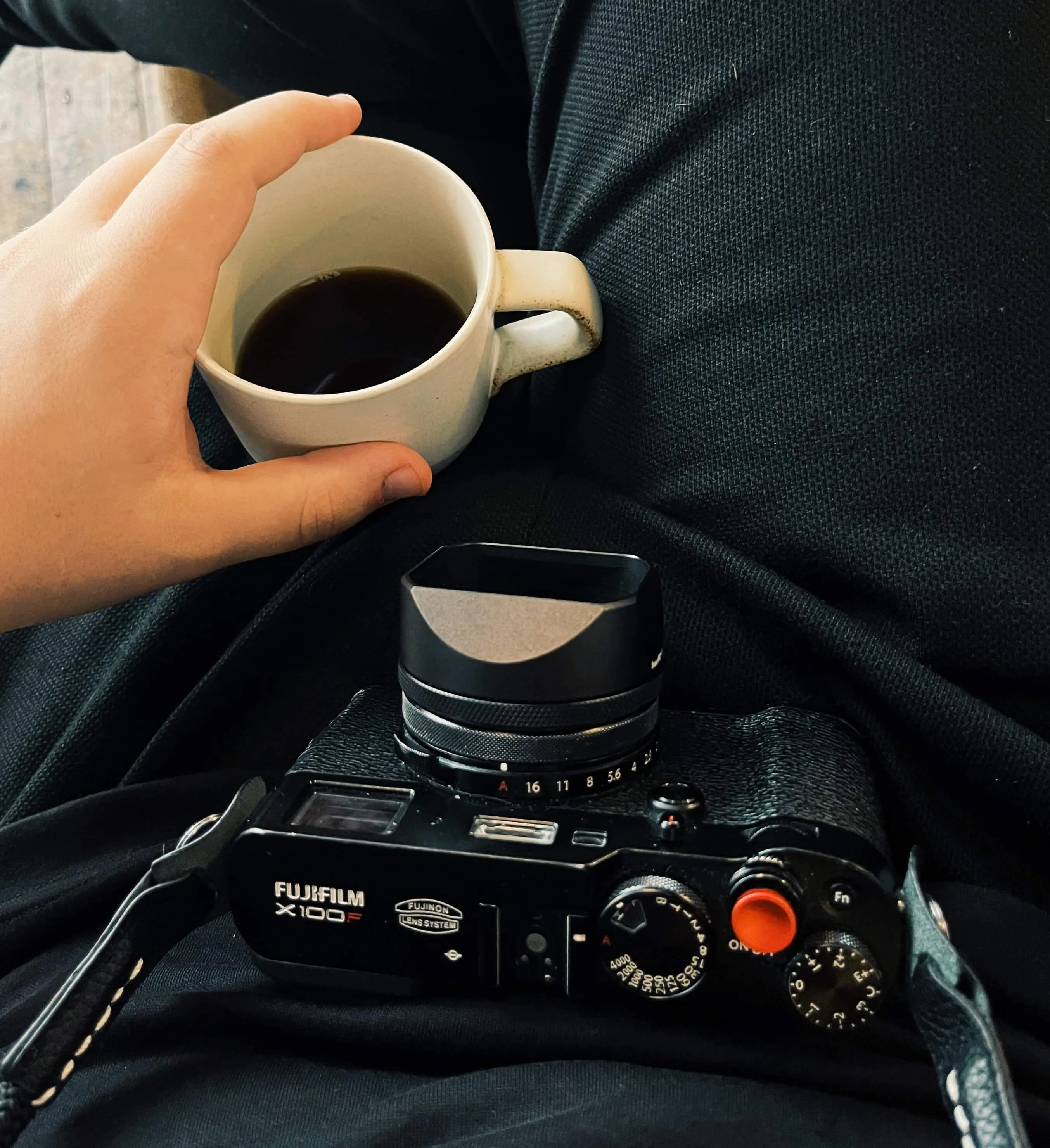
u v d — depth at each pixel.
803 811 0.44
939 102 0.47
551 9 0.56
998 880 0.52
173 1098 0.45
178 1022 0.49
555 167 0.60
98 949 0.44
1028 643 0.49
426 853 0.45
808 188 0.49
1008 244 0.47
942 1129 0.42
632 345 0.56
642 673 0.46
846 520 0.51
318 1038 0.48
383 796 0.48
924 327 0.48
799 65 0.49
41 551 0.46
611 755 0.47
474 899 0.45
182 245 0.45
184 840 0.49
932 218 0.48
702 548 0.54
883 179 0.48
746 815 0.45
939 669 0.51
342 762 0.50
